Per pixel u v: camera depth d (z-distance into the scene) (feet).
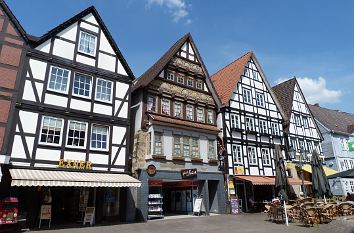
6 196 37.63
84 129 47.24
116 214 49.70
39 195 40.88
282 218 48.49
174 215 59.21
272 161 77.30
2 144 38.45
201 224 44.11
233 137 70.28
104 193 47.80
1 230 34.78
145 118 56.95
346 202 54.80
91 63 50.78
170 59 64.59
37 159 41.14
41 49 45.44
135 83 67.26
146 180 52.29
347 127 113.80
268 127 80.23
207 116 68.69
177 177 56.80
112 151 49.32
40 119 42.68
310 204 46.78
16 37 43.55
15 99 41.01
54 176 39.06
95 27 52.80
